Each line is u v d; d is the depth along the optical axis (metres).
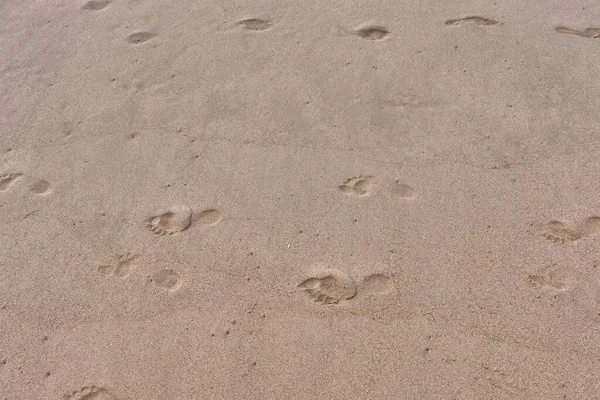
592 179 2.15
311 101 2.54
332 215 2.10
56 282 1.96
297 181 2.22
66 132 2.48
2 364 1.76
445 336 1.75
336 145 2.35
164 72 2.75
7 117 2.57
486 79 2.59
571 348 1.70
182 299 1.89
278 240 2.03
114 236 2.08
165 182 2.25
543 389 1.62
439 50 2.76
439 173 2.21
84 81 2.73
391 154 2.29
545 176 2.17
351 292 1.88
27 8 3.26
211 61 2.79
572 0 3.02
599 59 2.64
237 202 2.16
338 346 1.74
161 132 2.45
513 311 1.79
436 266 1.92
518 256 1.93
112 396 1.67
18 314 1.88
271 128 2.44
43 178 2.30
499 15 2.95
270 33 2.94
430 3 3.07
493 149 2.29
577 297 1.81
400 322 1.79
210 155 2.34
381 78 2.63
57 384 1.70
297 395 1.64
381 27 2.93
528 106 2.45
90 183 2.27
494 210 2.08
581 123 2.36
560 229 2.00
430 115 2.44
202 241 2.05
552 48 2.72
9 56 2.91
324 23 2.99
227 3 3.19
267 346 1.76
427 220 2.06
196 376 1.70
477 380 1.65
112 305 1.88
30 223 2.14
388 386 1.65
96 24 3.09
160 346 1.77
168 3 3.22
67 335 1.82
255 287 1.91
